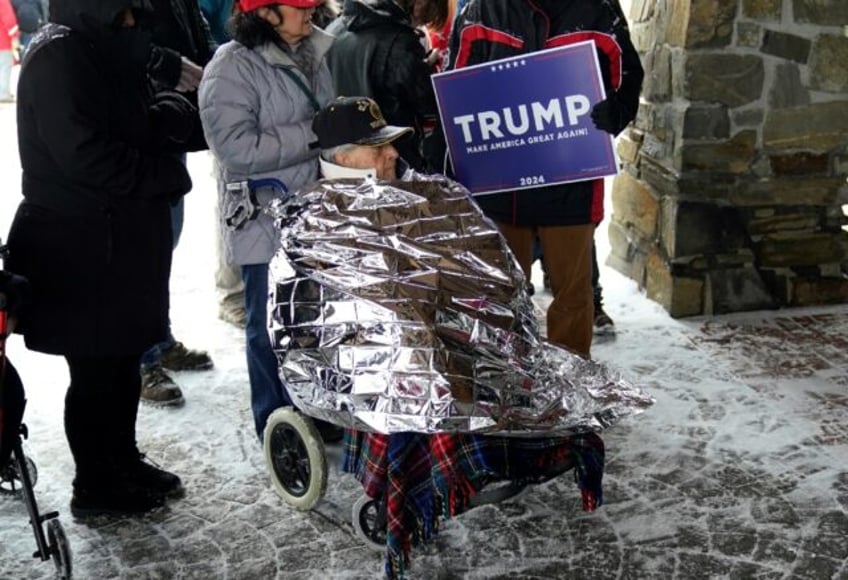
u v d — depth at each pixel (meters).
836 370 4.23
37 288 3.02
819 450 3.62
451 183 3.08
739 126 4.59
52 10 2.91
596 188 3.80
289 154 3.26
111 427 3.30
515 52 3.65
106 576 3.05
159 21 3.93
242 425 3.95
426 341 2.72
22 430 2.93
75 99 2.82
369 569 3.05
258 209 3.29
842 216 4.80
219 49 3.33
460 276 2.88
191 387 4.27
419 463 2.79
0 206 6.88
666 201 4.78
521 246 3.93
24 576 3.04
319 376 2.79
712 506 3.31
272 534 3.24
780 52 4.51
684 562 3.03
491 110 3.66
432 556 3.09
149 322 3.15
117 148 2.90
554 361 2.96
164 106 3.24
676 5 4.55
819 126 4.62
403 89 3.84
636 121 5.06
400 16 3.84
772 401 3.98
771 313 4.80
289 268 2.89
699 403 3.98
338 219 2.93
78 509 3.33
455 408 2.66
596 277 4.56
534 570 3.02
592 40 3.51
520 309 2.95
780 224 4.76
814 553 3.05
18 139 3.00
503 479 2.82
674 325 4.71
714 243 4.73
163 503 3.42
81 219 2.99
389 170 3.17
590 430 2.77
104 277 3.04
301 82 3.31
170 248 3.23
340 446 3.57
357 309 2.78
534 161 3.70
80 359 3.16
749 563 3.02
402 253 2.87
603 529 3.21
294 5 3.18
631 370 4.27
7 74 10.05
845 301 4.88
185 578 3.04
